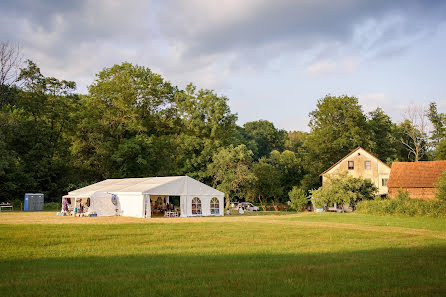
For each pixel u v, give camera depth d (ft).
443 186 99.40
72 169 186.29
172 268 37.24
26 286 29.73
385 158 220.43
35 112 180.86
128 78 188.44
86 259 42.37
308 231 70.49
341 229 74.02
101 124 183.52
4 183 162.40
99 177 190.49
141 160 181.78
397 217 99.09
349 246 53.52
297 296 27.22
